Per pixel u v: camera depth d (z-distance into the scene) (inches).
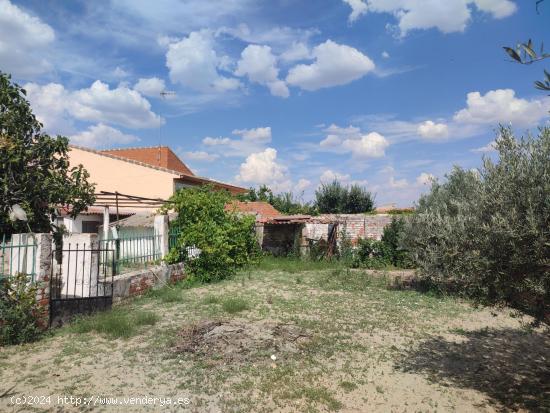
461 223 199.0
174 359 266.7
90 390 221.1
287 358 269.4
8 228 380.2
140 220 725.9
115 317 346.9
